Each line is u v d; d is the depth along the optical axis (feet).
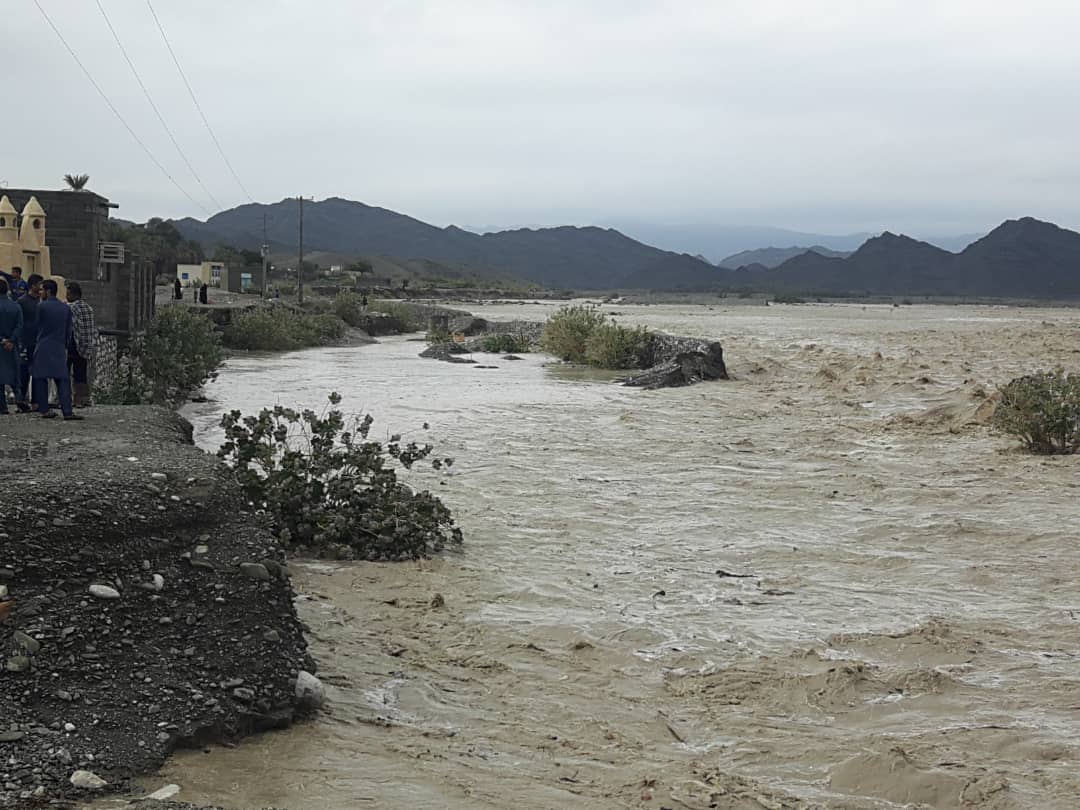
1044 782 18.53
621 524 40.40
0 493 22.53
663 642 26.53
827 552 36.24
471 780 18.12
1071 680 23.98
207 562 22.22
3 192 86.63
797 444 62.08
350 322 217.15
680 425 70.79
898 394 89.86
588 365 131.13
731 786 18.34
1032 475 51.13
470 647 25.79
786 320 337.93
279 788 17.31
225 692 19.71
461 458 55.57
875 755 19.24
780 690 23.27
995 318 411.34
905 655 25.82
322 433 38.06
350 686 22.67
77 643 19.48
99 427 36.06
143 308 95.09
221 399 86.74
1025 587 32.07
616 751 19.88
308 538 34.81
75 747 17.30
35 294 47.21
